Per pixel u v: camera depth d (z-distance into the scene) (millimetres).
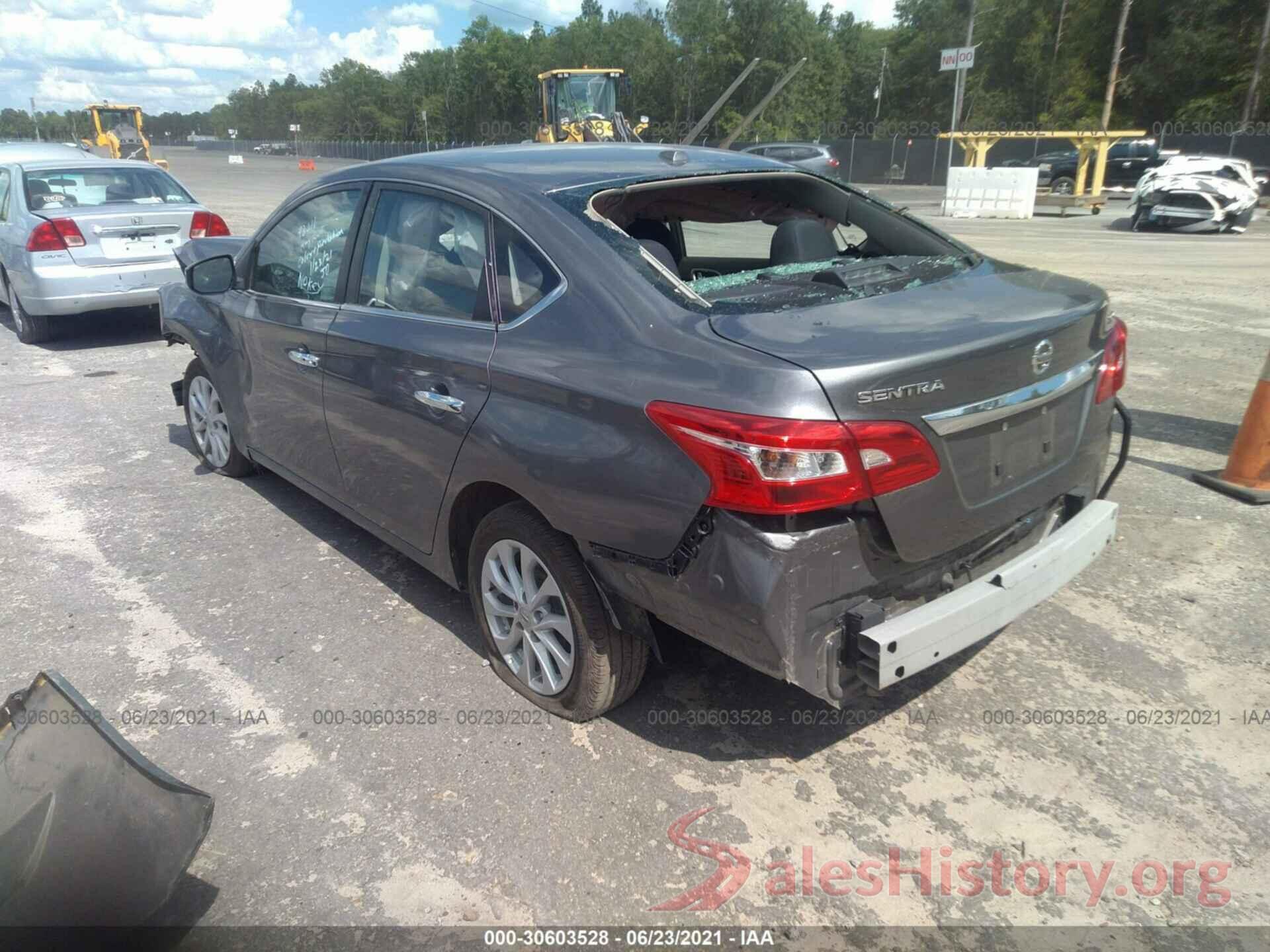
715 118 54125
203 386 5203
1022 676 3307
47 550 4422
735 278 3047
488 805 2713
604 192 3072
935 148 43219
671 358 2445
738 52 53312
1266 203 26688
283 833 2619
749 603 2283
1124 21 41031
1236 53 41125
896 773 2830
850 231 3770
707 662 3424
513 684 3252
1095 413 2984
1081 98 48500
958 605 2490
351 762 2910
